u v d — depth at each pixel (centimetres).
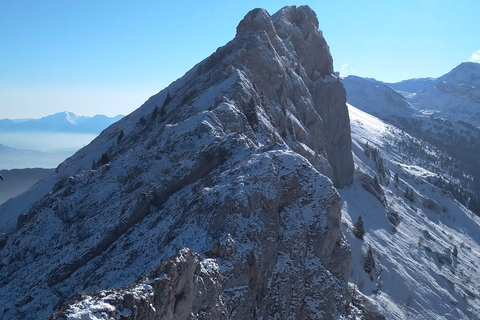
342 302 5131
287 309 4619
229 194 4781
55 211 7194
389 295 8319
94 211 6788
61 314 2402
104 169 7519
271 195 4947
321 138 11506
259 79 10012
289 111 10438
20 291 5731
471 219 16675
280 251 4859
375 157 16475
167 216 5384
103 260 5316
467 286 10262
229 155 6050
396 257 9812
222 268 4144
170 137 7269
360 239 9500
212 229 4572
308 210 5219
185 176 5991
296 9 14538
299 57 13250
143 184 6731
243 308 4094
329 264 5197
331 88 13200
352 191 12350
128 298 2614
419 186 17925
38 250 6594
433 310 8594
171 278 2917
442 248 11806
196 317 3147
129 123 12475
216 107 7731
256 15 11712
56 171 12494
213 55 11056
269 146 5912
